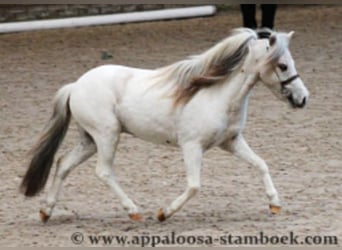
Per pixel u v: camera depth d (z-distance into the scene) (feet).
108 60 82.02
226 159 52.13
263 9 82.89
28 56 85.87
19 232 39.37
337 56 81.61
